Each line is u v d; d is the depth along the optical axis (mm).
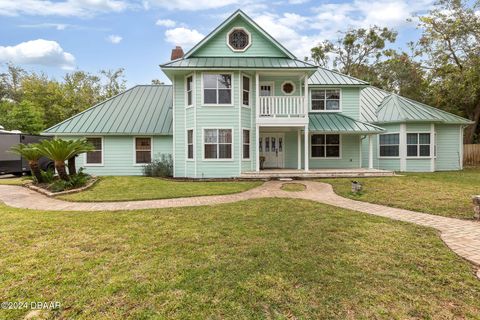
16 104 30078
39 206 8008
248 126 14578
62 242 4828
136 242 4816
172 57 18031
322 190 10453
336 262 3973
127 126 15750
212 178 13898
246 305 2938
